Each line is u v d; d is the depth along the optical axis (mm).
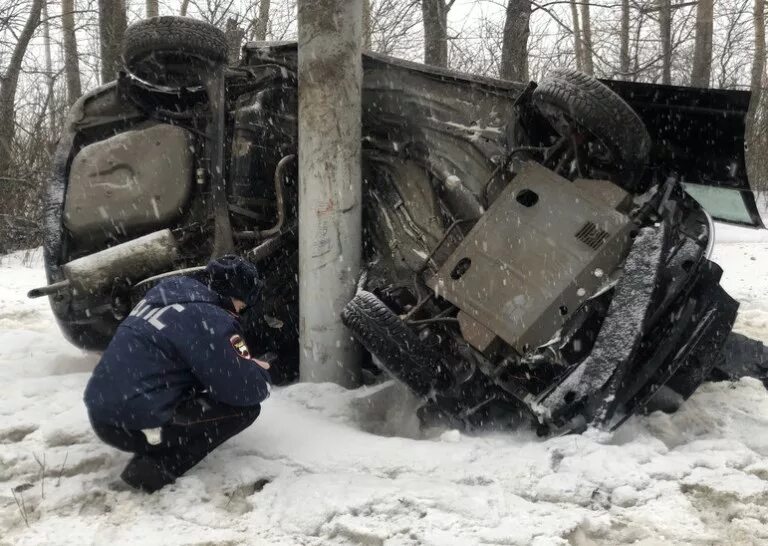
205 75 6090
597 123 5020
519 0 12594
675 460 4105
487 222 5246
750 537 3420
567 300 4828
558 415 4469
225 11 16031
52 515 3793
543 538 3375
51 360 6480
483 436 4789
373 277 5797
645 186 5637
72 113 6578
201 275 5504
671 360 4688
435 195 5984
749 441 4668
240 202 6184
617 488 3840
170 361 3857
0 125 14289
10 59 15406
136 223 6117
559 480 3916
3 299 9180
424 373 4750
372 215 6125
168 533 3561
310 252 5496
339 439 4512
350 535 3510
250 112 6344
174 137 6199
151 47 5910
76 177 6215
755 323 7914
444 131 6004
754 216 5938
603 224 5004
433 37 13992
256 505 3852
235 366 3871
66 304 6078
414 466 4164
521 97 5461
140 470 3924
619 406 4504
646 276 4684
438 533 3463
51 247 6148
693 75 15398
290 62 6316
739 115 5152
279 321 6043
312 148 5418
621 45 16797
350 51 5363
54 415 4910
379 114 6180
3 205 13875
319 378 5562
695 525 3539
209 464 4207
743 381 5789
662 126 5559
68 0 18141
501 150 5793
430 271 5633
